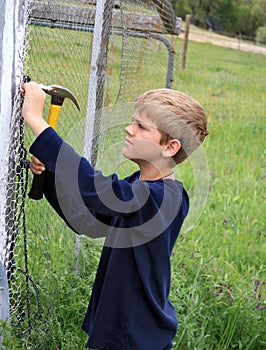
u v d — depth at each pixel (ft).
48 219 14.51
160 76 28.22
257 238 22.45
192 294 14.98
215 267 17.93
